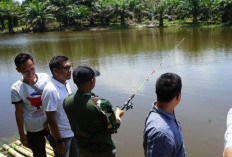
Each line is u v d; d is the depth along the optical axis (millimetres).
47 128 3203
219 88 7137
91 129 2268
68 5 51062
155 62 11633
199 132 4785
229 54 12305
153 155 1650
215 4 39312
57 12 51344
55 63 2781
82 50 17906
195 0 39750
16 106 3014
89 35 32531
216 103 6098
